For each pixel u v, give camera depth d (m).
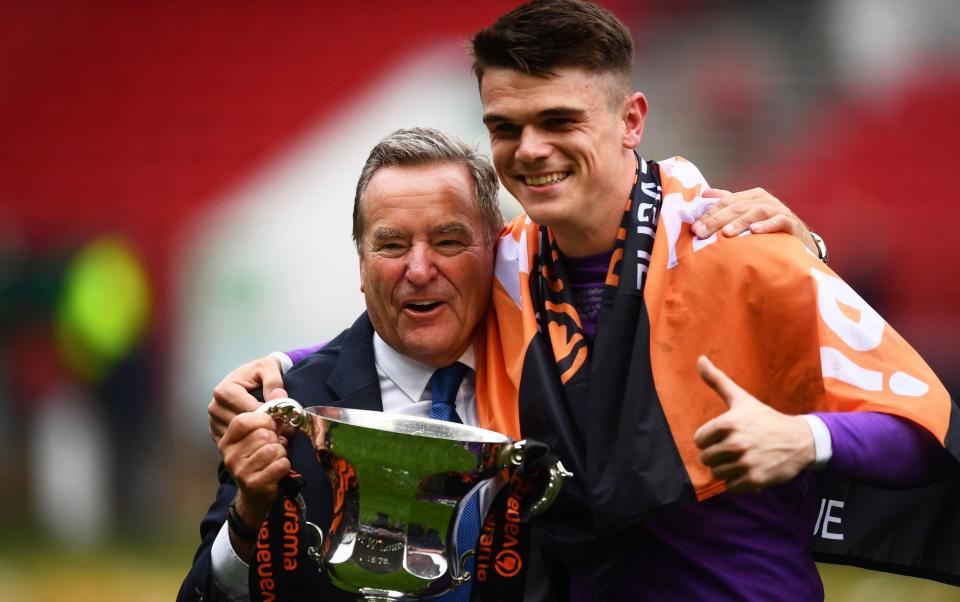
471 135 31.42
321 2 35.12
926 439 6.41
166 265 31.80
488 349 7.50
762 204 7.13
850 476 6.21
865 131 29.69
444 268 7.32
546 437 7.07
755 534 7.13
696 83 30.14
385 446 6.44
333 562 6.61
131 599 20.11
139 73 35.31
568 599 7.45
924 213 28.89
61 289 29.88
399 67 33.38
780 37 30.41
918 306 28.28
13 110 35.44
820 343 6.62
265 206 32.09
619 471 6.71
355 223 7.54
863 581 20.16
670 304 6.93
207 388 29.12
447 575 6.64
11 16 36.69
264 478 6.66
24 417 28.77
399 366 7.64
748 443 5.85
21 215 34.19
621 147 7.13
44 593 20.56
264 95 34.22
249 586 7.12
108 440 28.41
